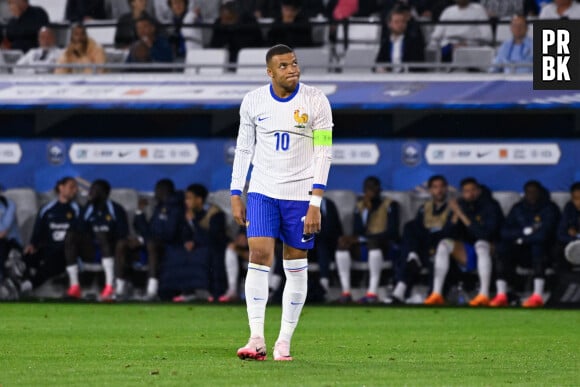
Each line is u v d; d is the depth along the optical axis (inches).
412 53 2800.2
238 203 1217.4
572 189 2564.0
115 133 2780.5
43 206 2731.3
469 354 1355.8
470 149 2694.4
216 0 3154.5
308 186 1203.9
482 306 2513.5
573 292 2536.9
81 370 1119.0
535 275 2534.5
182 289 2655.0
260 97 1200.8
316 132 1194.0
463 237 2603.3
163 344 1482.5
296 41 2942.9
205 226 2672.2
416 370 1132.5
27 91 2716.5
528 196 2561.5
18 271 2709.2
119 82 2751.0
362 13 3051.2
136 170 2778.1
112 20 3196.4
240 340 1558.8
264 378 1033.5
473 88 2620.6
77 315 2121.1
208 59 2913.4
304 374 1074.1
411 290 2618.1
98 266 2728.8
